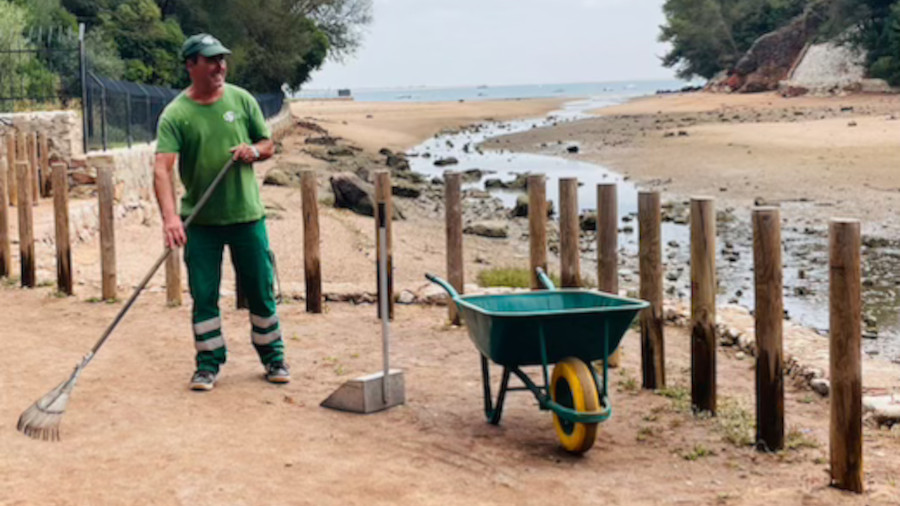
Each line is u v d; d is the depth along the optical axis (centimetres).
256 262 642
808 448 532
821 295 1281
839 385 464
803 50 8444
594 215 1986
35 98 2323
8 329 830
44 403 537
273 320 655
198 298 636
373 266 1438
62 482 466
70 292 985
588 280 1412
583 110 9206
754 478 486
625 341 810
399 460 507
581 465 505
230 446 523
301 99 17488
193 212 606
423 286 977
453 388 654
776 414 522
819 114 5512
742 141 3744
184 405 600
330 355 742
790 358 708
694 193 2453
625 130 5209
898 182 2373
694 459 515
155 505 438
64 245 980
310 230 888
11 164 1627
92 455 505
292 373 686
